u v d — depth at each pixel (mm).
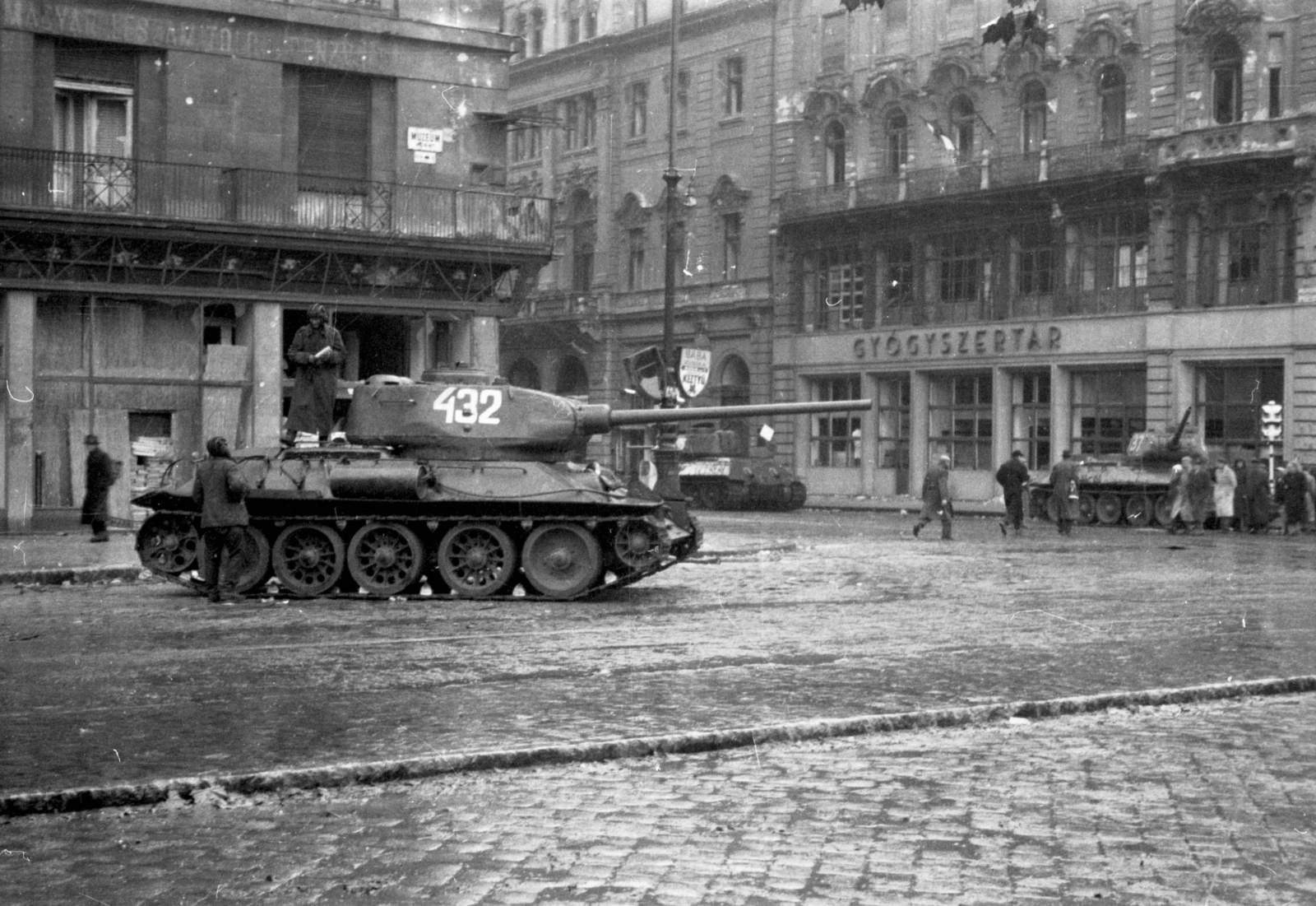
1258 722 10102
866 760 8805
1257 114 41625
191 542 18750
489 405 18531
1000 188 47062
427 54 33250
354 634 14367
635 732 9164
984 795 7898
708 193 57688
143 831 7152
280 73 31609
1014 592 18938
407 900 6039
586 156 62719
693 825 7246
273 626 15055
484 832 7117
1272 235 41500
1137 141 44281
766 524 38219
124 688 11008
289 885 6254
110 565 20766
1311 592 19188
